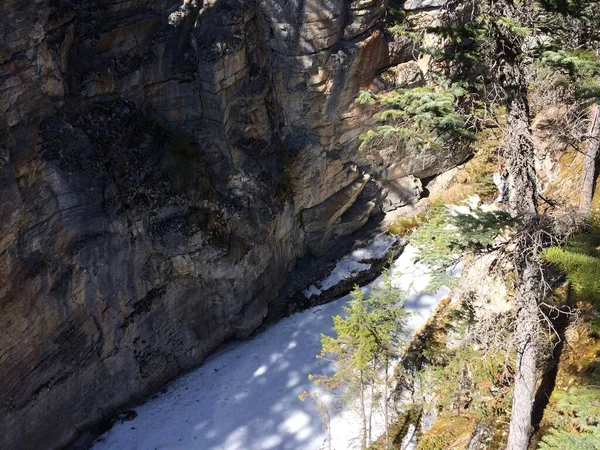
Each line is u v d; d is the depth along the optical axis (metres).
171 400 19.64
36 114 15.41
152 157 18.45
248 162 20.58
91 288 17.33
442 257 10.08
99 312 17.72
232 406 19.22
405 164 24.88
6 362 15.66
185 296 19.97
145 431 18.55
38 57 14.98
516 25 8.66
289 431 18.22
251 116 20.44
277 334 21.86
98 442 18.30
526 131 9.72
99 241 17.06
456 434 15.04
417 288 22.17
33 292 15.79
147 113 18.97
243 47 18.98
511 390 14.77
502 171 12.10
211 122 19.61
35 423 16.94
